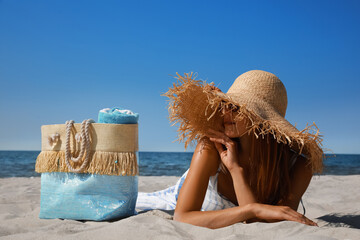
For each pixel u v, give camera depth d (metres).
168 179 7.34
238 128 2.09
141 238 1.63
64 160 2.55
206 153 2.15
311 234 1.59
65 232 1.78
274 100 2.21
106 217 2.52
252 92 2.18
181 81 2.03
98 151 2.54
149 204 3.17
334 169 17.84
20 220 2.33
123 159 2.56
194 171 2.11
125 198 2.58
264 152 2.17
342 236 1.59
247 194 2.00
